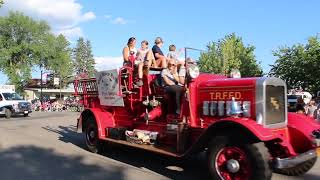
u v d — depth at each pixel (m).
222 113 7.67
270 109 7.35
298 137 7.79
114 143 10.24
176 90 8.41
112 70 10.30
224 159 7.00
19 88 64.88
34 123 19.84
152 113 9.23
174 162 9.46
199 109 8.12
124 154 10.43
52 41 66.44
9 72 63.03
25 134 14.68
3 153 10.50
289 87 38.03
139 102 9.66
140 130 9.56
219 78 8.41
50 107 44.28
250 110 7.30
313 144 7.56
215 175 7.04
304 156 7.02
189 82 8.17
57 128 16.91
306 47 38.16
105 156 10.22
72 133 14.98
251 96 7.31
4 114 26.44
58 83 58.59
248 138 6.72
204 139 7.31
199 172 8.47
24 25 63.91
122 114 10.35
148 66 9.34
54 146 11.73
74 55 101.06
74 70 95.50
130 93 9.84
